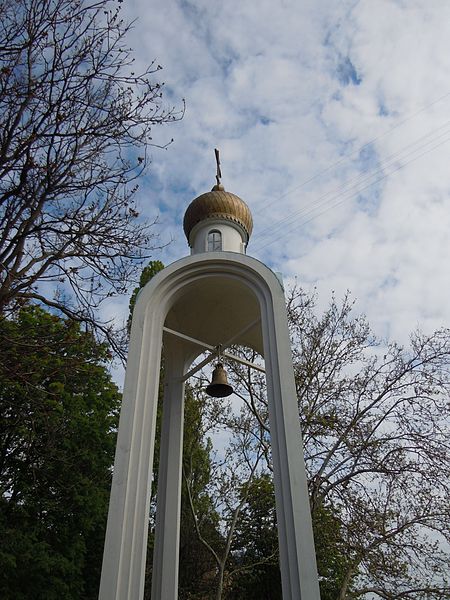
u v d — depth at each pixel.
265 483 15.86
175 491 7.74
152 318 7.33
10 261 7.69
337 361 15.80
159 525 7.54
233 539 17.06
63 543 15.47
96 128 8.12
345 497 13.66
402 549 13.24
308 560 5.04
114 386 18.48
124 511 5.57
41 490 15.46
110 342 8.90
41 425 12.91
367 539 13.30
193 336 9.36
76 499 15.56
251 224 10.43
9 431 13.66
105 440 17.23
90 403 17.53
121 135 8.34
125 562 5.28
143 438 6.21
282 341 6.73
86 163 8.20
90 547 16.92
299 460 5.72
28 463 14.79
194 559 18.67
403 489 13.81
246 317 9.06
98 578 16.67
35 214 7.77
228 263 7.73
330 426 14.34
